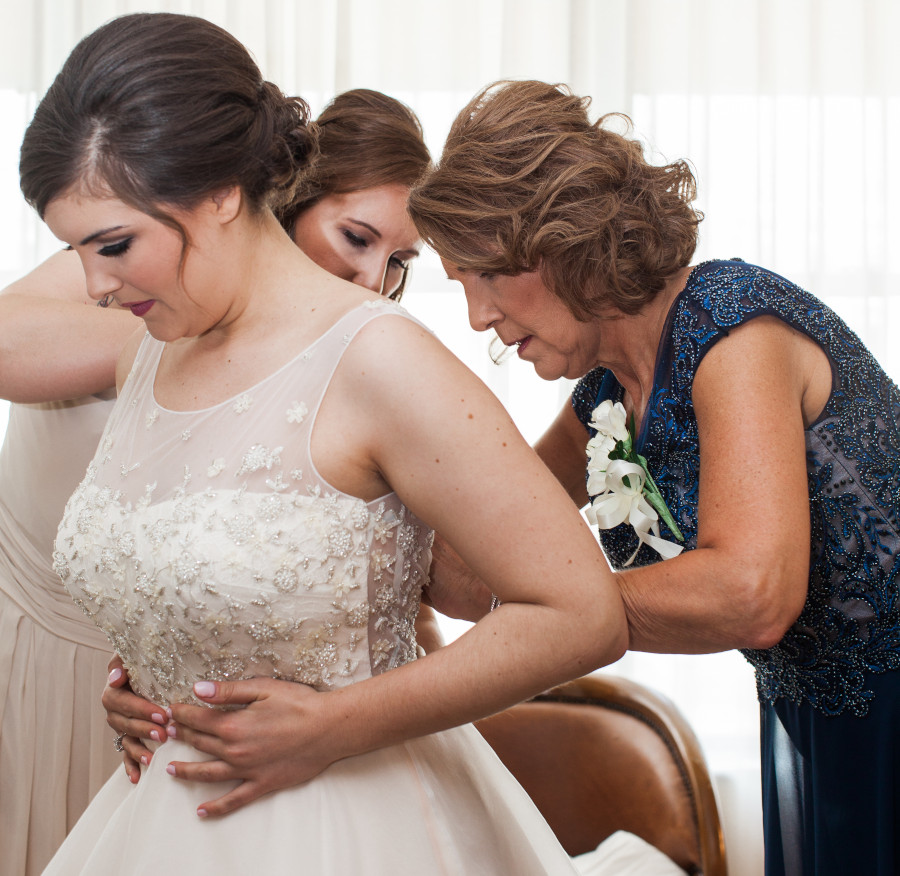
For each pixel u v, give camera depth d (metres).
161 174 0.92
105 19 2.81
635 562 1.44
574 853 2.14
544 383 2.85
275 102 1.07
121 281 0.97
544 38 2.88
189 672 1.07
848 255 2.96
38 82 2.79
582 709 2.19
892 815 1.23
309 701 1.00
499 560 0.95
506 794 1.23
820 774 1.29
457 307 2.85
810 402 1.21
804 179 2.93
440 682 0.96
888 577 1.20
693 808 2.08
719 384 1.14
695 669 2.84
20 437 1.60
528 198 1.18
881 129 2.95
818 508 1.21
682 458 1.23
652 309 1.26
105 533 1.08
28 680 1.60
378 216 1.56
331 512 0.99
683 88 2.91
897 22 2.94
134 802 1.12
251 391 1.03
